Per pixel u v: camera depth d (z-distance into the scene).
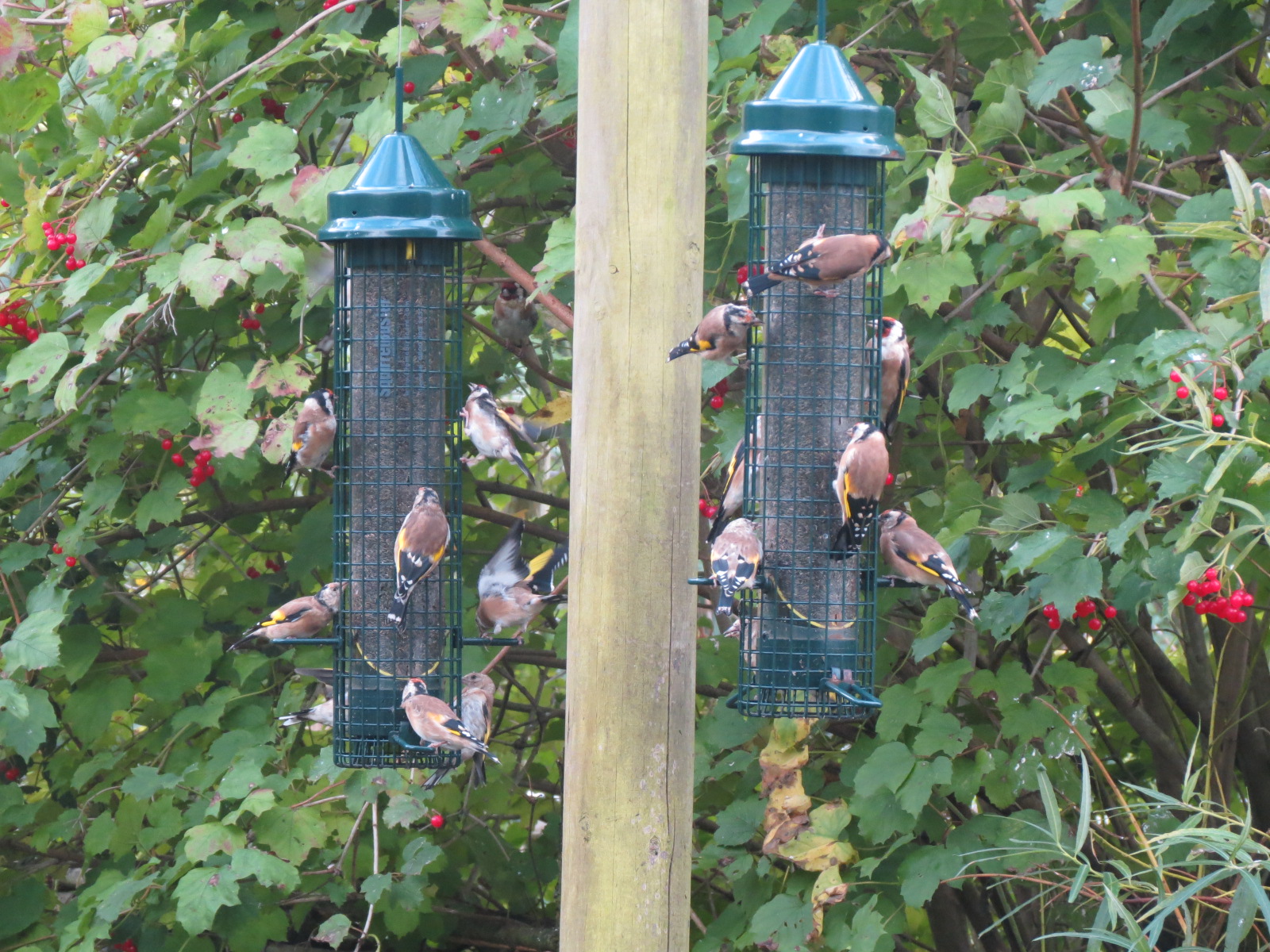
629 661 7.13
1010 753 9.70
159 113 10.16
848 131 7.35
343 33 9.78
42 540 11.36
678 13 7.13
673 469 7.20
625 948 7.11
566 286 11.37
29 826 11.78
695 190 7.26
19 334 10.41
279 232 9.30
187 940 10.79
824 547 8.52
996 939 12.35
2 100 9.80
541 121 11.06
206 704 10.84
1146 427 9.22
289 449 9.39
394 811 9.98
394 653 9.31
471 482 12.59
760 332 8.66
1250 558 9.08
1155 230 9.81
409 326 9.33
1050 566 8.39
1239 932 7.71
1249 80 10.72
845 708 8.45
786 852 9.18
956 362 10.11
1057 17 9.05
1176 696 12.09
